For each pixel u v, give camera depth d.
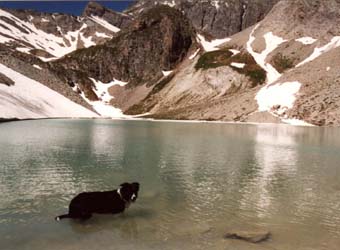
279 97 106.31
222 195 16.94
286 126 83.94
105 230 12.12
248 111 104.88
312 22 166.00
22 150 29.28
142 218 13.42
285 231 12.39
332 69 108.06
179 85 152.62
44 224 12.54
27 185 17.73
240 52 158.00
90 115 117.62
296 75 114.94
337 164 26.53
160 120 109.81
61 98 122.12
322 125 87.62
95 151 30.06
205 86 142.75
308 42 155.50
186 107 134.12
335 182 20.19
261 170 23.56
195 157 28.50
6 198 15.48
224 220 13.39
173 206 15.02
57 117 100.44
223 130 63.78
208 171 22.73
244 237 11.63
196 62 159.00
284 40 165.00
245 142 42.28
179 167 23.83
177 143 38.66
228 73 142.88
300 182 20.05
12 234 11.59
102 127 64.62
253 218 13.70
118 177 20.08
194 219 13.44
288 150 35.12
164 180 19.81
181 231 12.16
